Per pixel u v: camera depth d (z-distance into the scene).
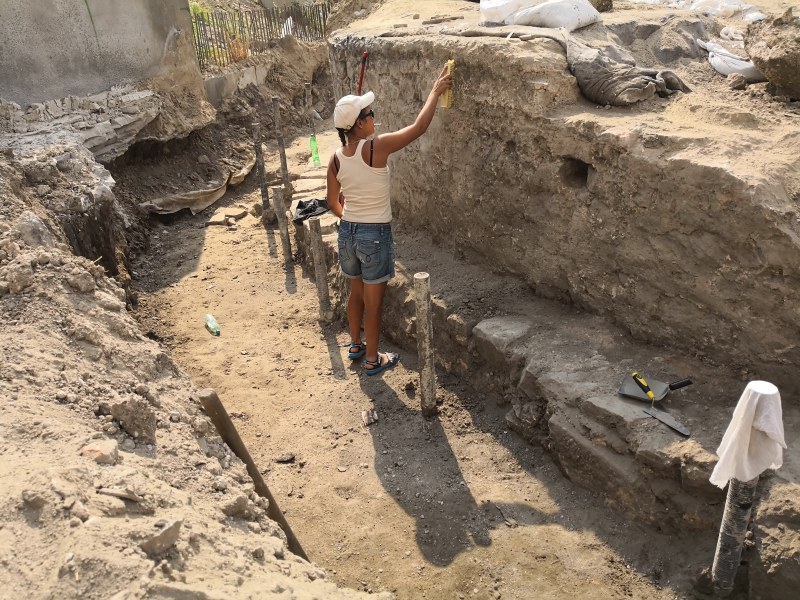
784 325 3.69
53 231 5.91
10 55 8.57
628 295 4.46
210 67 12.75
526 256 5.19
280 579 2.35
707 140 3.95
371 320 5.28
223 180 10.69
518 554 3.79
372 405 5.19
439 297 5.38
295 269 7.80
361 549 3.90
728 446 2.91
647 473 3.75
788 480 3.30
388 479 4.43
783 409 3.73
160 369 3.60
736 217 3.66
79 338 3.47
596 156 4.36
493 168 5.20
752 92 4.86
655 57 5.87
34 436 2.66
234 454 3.37
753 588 3.29
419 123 4.80
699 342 4.14
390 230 5.05
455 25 6.26
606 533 3.86
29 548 2.08
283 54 15.09
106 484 2.39
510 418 4.65
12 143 7.71
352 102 4.59
